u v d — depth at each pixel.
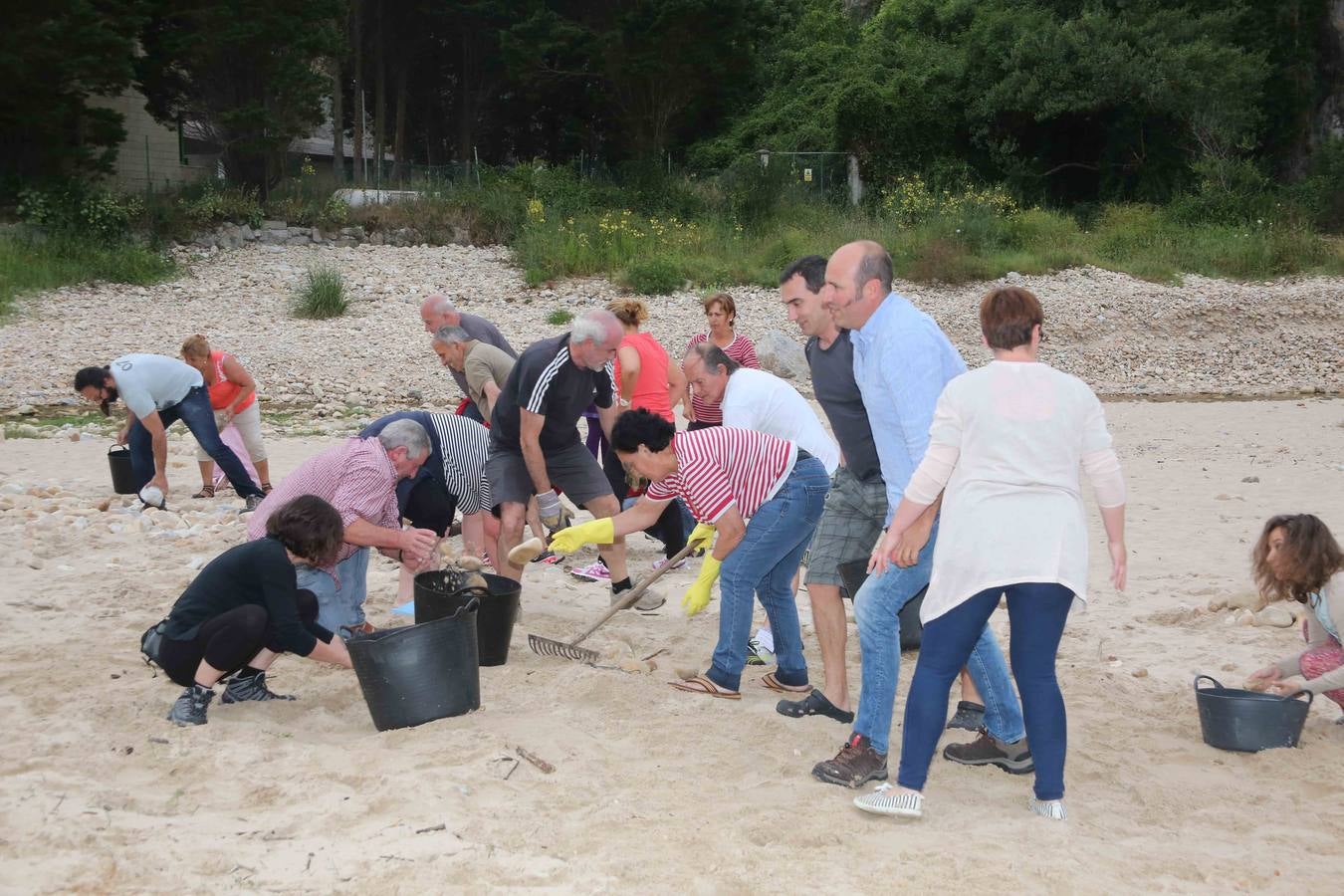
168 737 4.45
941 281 23.03
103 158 23.77
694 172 33.28
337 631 5.50
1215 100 30.52
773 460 4.90
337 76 34.41
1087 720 4.93
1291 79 32.97
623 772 4.24
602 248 23.45
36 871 3.32
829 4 38.28
